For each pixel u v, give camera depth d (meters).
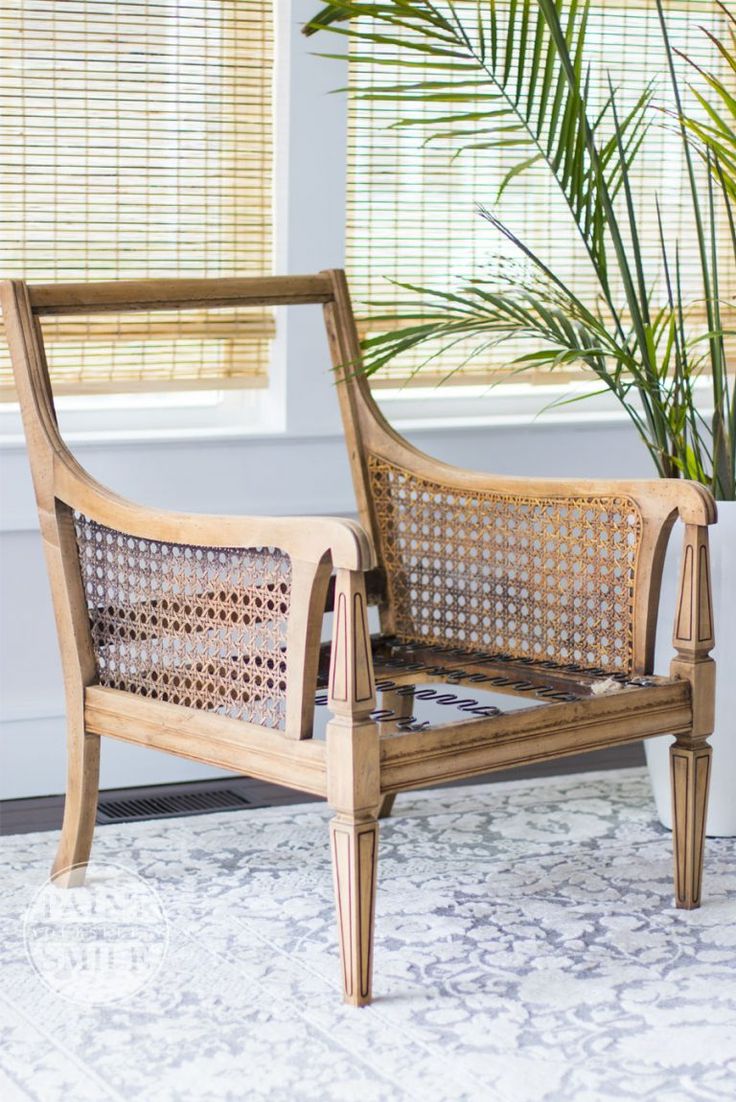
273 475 3.18
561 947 2.31
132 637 2.41
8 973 2.21
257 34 3.12
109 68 3.02
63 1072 1.92
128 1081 1.90
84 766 2.49
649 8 3.44
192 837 2.80
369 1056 1.96
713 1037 2.02
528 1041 2.01
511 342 3.48
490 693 3.43
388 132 3.29
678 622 2.47
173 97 3.07
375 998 2.13
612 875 2.62
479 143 3.37
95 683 2.48
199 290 2.65
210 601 2.27
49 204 3.01
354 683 2.04
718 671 2.80
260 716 2.21
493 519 2.67
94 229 3.05
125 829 2.83
